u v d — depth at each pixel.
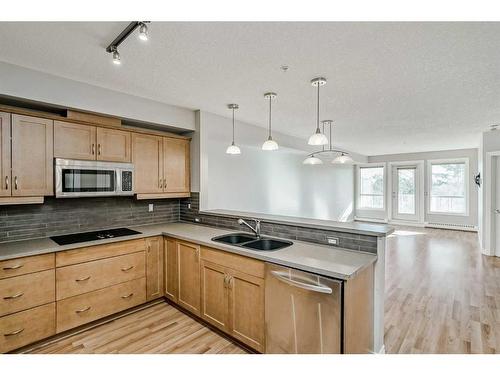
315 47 1.92
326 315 1.71
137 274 2.86
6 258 2.05
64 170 2.51
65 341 2.32
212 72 2.36
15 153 2.25
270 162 6.05
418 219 8.33
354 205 9.66
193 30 1.71
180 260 2.86
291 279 1.88
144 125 3.33
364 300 1.93
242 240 2.86
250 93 2.90
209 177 4.71
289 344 1.90
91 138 2.72
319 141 2.52
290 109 3.49
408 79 2.49
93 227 3.10
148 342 2.33
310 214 7.42
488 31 1.70
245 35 1.77
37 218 2.69
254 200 5.64
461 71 2.32
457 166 7.71
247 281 2.19
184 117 3.49
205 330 2.52
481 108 3.43
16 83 2.24
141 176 3.13
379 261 2.08
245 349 2.23
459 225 7.65
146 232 3.02
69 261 2.38
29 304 2.16
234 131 4.07
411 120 4.08
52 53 2.03
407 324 2.63
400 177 8.70
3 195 2.19
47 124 2.44
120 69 2.31
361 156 8.81
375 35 1.76
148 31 1.72
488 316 2.78
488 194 5.02
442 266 4.43
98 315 2.56
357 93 2.88
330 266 1.81
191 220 3.72
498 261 4.69
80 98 2.59
